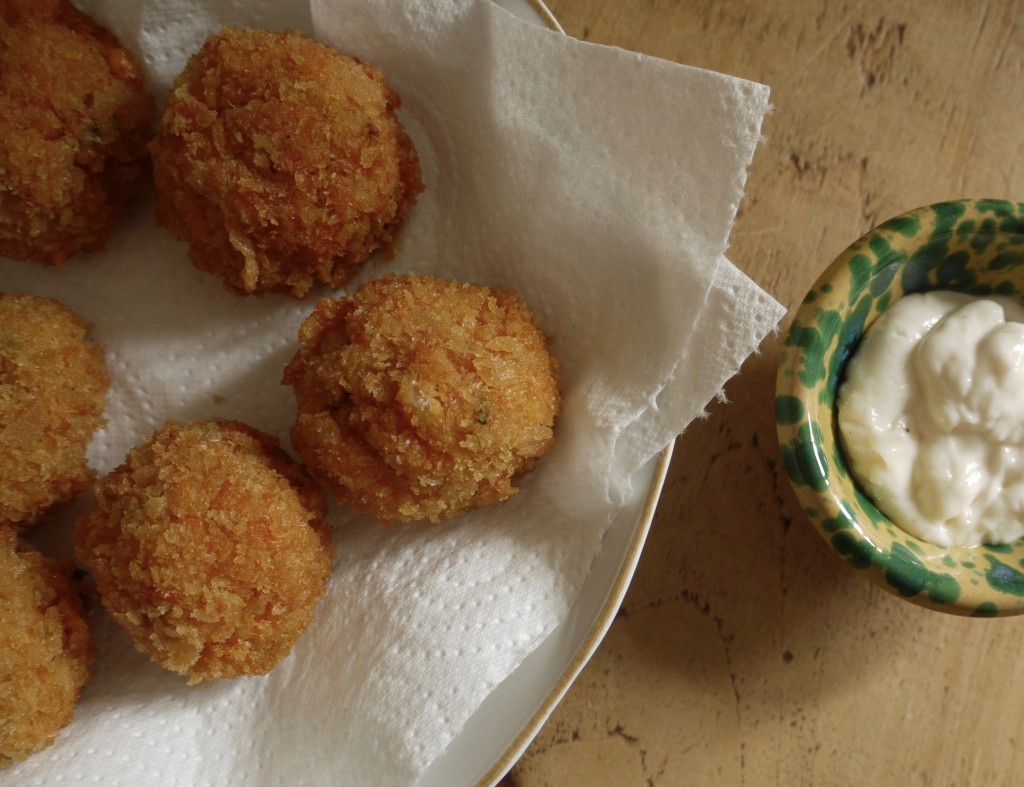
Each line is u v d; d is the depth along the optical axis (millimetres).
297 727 244
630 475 241
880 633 276
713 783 270
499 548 244
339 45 251
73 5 248
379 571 248
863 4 282
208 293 260
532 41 239
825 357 253
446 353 235
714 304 238
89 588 253
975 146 283
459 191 258
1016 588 250
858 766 273
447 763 236
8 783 236
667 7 279
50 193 240
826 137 281
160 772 242
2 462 239
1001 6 285
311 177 239
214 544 231
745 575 273
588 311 246
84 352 250
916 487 260
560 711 269
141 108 249
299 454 247
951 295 268
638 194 238
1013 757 276
